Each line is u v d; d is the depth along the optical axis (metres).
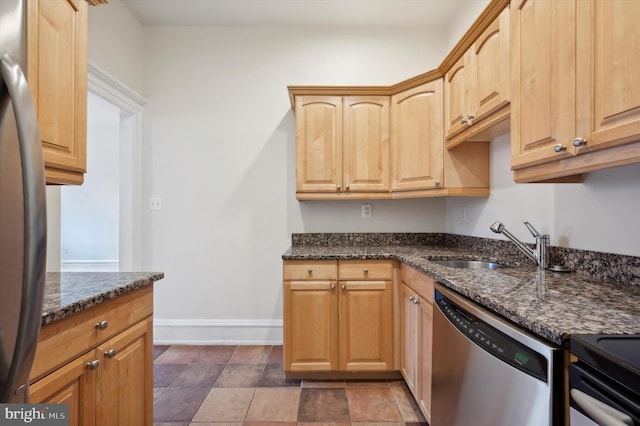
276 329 2.68
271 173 2.70
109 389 1.05
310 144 2.34
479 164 2.09
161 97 2.68
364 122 2.35
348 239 2.67
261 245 2.69
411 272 1.81
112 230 4.43
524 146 1.19
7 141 0.55
